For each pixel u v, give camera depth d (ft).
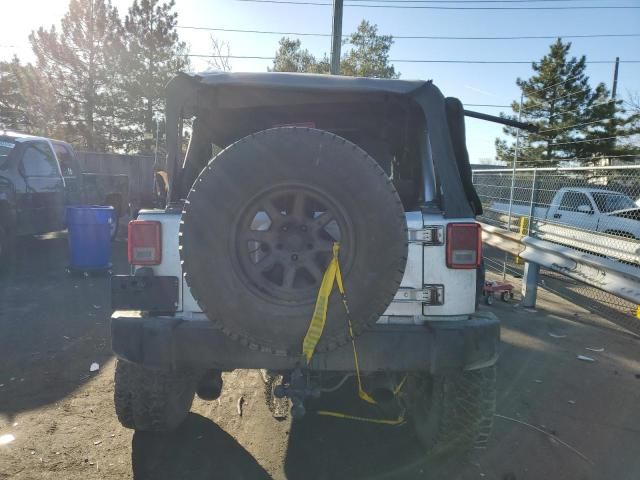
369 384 11.07
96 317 21.72
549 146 69.51
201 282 9.19
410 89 11.05
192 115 12.80
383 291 9.11
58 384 15.16
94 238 29.22
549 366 18.12
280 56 115.03
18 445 11.81
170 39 104.94
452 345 9.91
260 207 9.30
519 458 12.15
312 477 11.15
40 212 33.58
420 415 12.61
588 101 69.41
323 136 9.20
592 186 28.48
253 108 13.10
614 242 21.54
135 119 108.78
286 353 9.21
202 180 9.23
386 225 9.05
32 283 27.45
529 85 86.69
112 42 102.17
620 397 15.67
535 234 27.81
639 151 65.05
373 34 117.19
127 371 11.34
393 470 11.53
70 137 111.65
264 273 9.99
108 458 11.51
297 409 9.75
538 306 26.71
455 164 10.78
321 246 9.30
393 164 14.07
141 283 10.39
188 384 12.21
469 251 10.30
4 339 18.74
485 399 10.91
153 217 10.52
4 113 114.93
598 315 24.99
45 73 106.22
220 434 12.82
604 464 11.96
